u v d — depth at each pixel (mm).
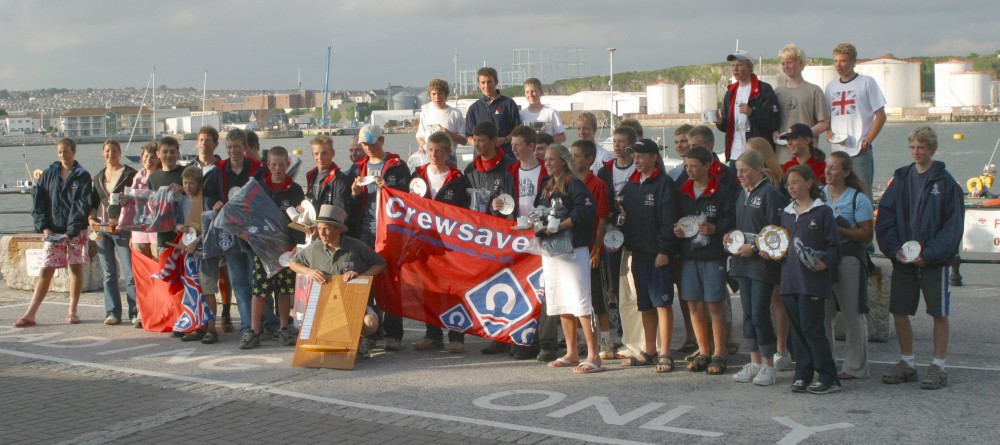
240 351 9742
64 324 11406
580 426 6840
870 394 7535
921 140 7652
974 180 26594
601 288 9062
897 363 8305
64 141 11250
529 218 8547
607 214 8914
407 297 9531
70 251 11328
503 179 9430
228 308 10781
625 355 9109
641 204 8500
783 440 6371
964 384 7738
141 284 10859
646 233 8500
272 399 7754
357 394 7898
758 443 6332
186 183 10289
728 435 6527
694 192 8344
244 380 8438
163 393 8008
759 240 7621
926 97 152375
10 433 6836
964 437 6320
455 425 6914
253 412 7367
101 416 7293
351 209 9891
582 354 9430
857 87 10109
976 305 10969
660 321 8555
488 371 8719
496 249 9297
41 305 12922
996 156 71688
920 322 10281
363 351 9250
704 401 7465
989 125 123375
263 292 9812
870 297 9445
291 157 10375
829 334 8281
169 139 10789
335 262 9195
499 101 11562
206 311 10195
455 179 9633
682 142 9352
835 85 10281
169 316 10633
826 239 7473
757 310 7871
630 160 9320
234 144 10344
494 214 9461
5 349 9914
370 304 9625
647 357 8820
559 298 8641
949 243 7504
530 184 9273
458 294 9398
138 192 10570
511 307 9242
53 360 9344
